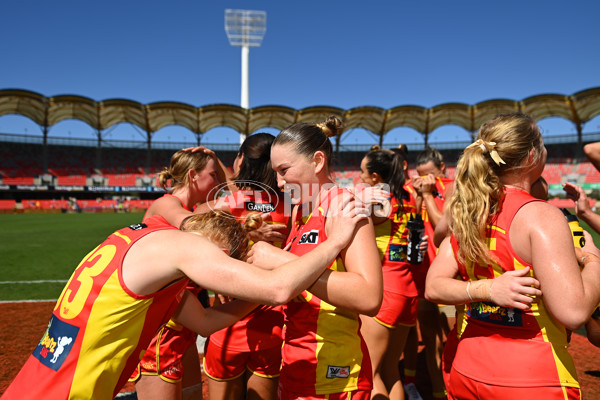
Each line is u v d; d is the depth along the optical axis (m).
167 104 33.69
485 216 1.38
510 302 1.27
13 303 5.87
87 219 26.91
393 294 2.53
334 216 1.40
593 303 1.19
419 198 3.14
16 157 38.81
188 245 1.27
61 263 9.49
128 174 41.75
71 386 1.22
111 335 1.27
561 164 36.78
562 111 33.41
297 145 1.53
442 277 1.57
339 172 43.34
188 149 2.34
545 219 1.27
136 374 2.08
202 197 2.37
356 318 1.56
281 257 1.42
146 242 1.30
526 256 1.31
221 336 2.14
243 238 1.54
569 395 1.26
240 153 2.28
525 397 1.27
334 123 1.80
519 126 1.42
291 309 1.60
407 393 3.03
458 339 1.60
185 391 2.27
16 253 11.11
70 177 39.72
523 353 1.30
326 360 1.49
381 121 38.41
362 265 1.34
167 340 2.04
